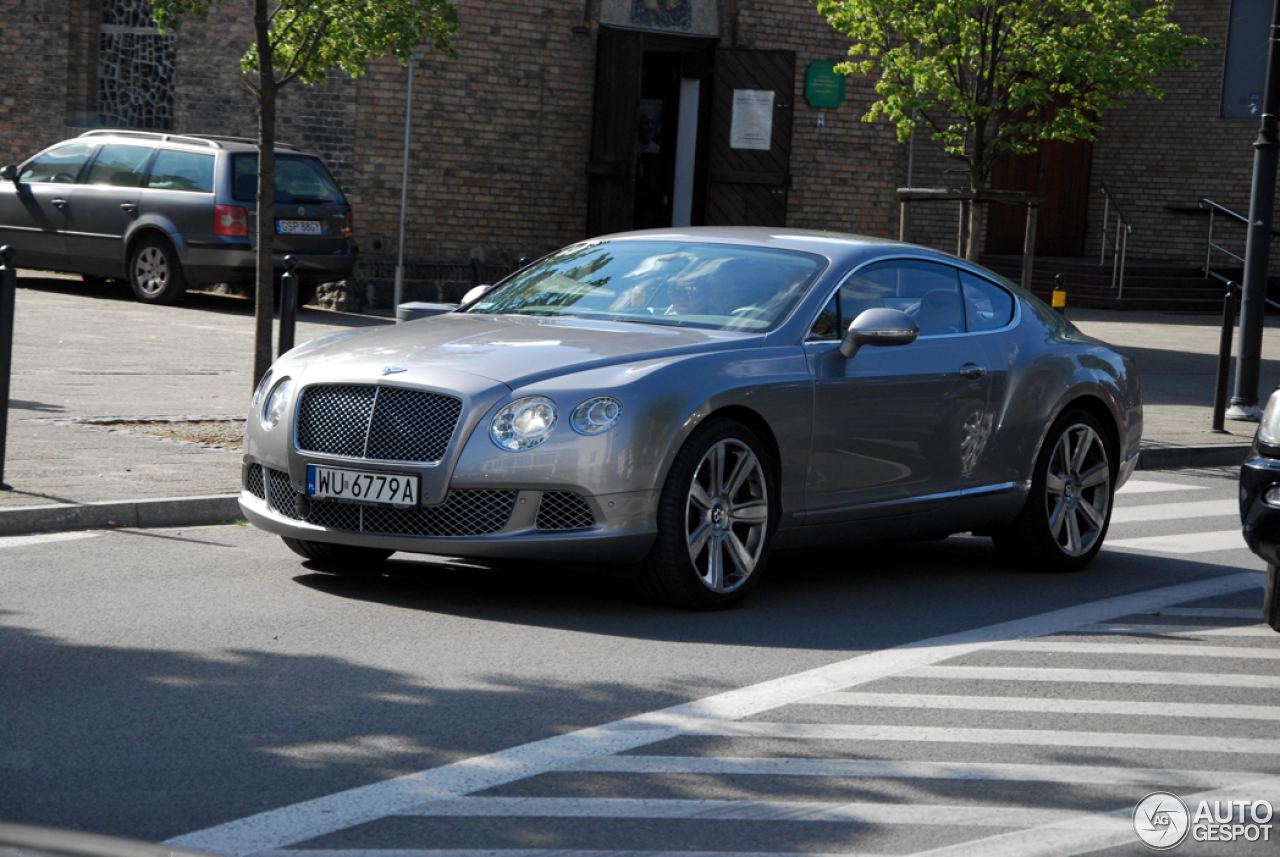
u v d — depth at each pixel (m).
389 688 6.19
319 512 7.83
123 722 5.59
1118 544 10.81
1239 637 7.83
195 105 25.02
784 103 27.47
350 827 4.62
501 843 4.54
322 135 25.00
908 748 5.66
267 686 6.15
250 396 14.37
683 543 7.68
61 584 7.79
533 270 9.61
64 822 4.55
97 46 26.97
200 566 8.40
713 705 6.14
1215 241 33.41
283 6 13.80
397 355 7.93
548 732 5.68
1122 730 6.04
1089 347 10.19
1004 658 7.19
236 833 4.54
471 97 25.77
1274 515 7.45
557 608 7.80
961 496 9.16
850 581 9.08
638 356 7.81
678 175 27.83
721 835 4.67
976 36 18.64
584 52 26.41
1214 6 33.16
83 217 22.95
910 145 29.02
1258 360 17.50
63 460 10.60
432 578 8.41
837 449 8.45
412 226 25.61
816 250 9.01
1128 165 34.00
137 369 15.73
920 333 9.09
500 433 7.47
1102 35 18.44
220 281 22.19
